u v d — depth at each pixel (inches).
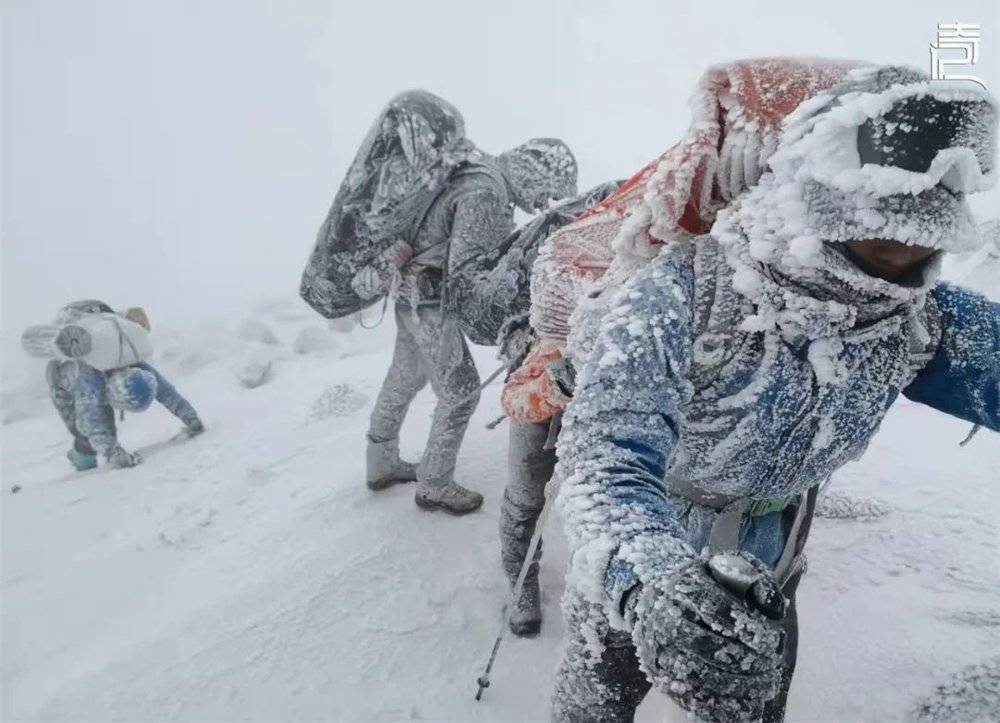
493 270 128.6
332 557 147.8
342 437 211.9
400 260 146.6
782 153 54.2
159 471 213.6
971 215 53.1
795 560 79.7
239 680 122.3
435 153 138.8
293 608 136.3
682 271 59.4
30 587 158.1
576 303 86.0
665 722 80.0
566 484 54.6
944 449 146.4
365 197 143.3
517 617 128.3
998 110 51.6
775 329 57.0
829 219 51.7
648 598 45.9
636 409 55.2
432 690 119.1
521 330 122.3
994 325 65.2
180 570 158.9
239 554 157.5
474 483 172.6
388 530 155.2
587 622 71.3
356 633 130.5
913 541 123.7
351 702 117.6
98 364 218.1
